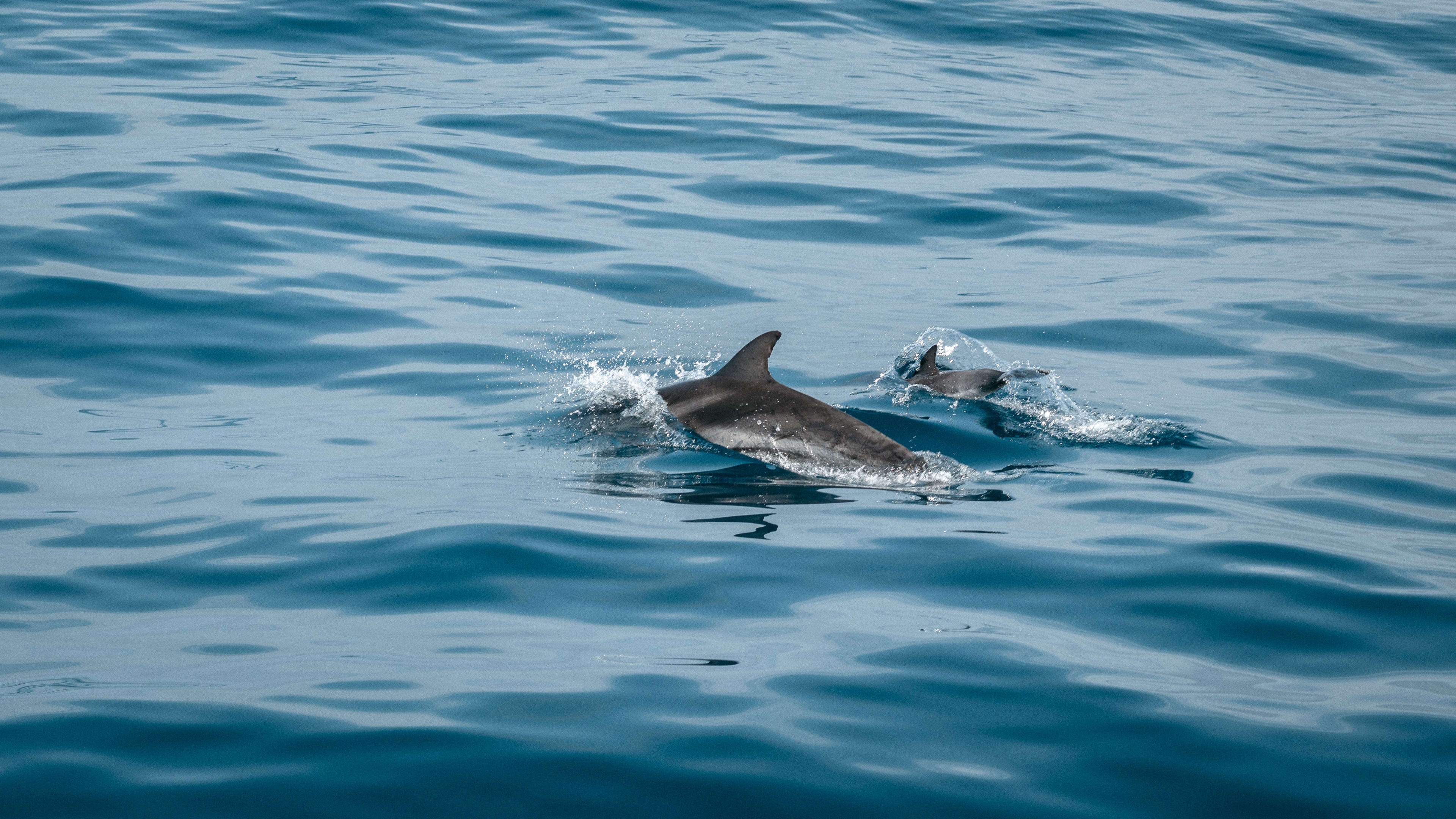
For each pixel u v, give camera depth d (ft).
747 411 77.15
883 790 39.70
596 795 39.01
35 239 102.01
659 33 193.16
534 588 55.06
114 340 87.30
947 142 154.30
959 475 72.69
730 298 105.70
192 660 47.65
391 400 82.02
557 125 150.41
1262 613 54.08
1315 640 51.62
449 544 59.31
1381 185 149.48
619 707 44.50
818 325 100.58
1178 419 82.53
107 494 64.75
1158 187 142.72
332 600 53.57
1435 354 95.66
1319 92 198.39
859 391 87.10
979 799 39.42
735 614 52.95
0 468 67.41
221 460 70.33
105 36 169.68
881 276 113.19
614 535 61.52
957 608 54.08
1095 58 203.92
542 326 96.78
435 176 130.31
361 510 63.62
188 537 59.77
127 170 121.19
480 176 132.05
